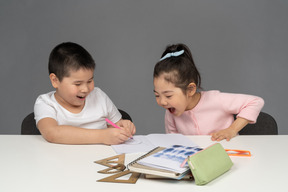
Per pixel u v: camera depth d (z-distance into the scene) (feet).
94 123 5.16
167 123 5.72
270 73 10.19
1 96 10.28
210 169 2.91
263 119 5.47
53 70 4.57
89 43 10.22
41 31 10.11
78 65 4.39
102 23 10.17
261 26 10.08
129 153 3.77
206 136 4.48
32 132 5.38
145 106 10.41
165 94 4.66
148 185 2.84
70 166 3.34
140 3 10.14
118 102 10.40
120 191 2.73
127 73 10.32
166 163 2.94
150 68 10.30
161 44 10.23
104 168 3.27
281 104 10.25
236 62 10.23
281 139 4.26
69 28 10.15
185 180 2.94
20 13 10.07
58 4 10.09
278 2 9.97
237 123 4.79
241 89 10.29
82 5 10.12
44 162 3.47
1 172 3.20
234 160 3.45
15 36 10.12
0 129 10.34
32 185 2.88
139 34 10.23
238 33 10.13
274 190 2.74
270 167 3.25
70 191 2.75
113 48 10.25
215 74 10.29
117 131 4.06
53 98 4.95
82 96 4.61
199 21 10.18
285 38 10.05
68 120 4.90
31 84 10.24
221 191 2.72
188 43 10.23
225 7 10.09
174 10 10.16
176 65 4.56
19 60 10.18
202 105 5.27
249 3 10.04
